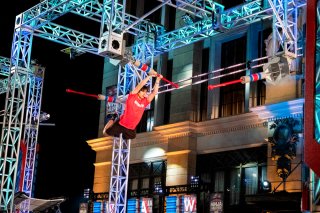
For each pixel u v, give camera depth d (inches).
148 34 1016.2
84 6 924.6
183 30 989.8
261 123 1045.8
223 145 1121.4
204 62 1221.1
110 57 680.4
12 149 893.8
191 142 1181.1
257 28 1114.1
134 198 1220.5
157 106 1296.8
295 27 719.1
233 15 907.4
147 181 1293.1
